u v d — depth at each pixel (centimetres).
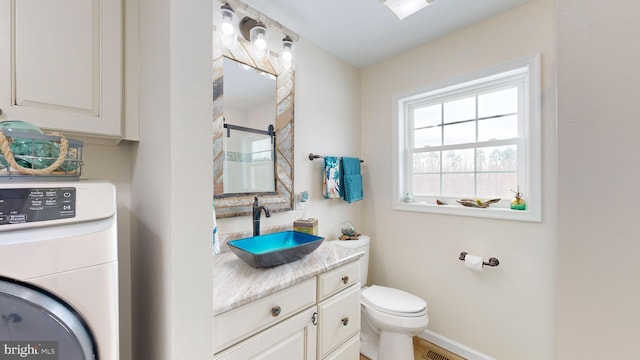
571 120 38
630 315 34
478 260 161
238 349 86
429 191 205
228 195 141
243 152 148
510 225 157
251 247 137
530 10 148
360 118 232
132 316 100
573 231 38
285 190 168
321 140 196
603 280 36
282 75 166
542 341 145
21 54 65
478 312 169
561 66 39
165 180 70
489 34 162
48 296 50
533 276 149
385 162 217
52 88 70
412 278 200
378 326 156
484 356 165
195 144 72
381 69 219
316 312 114
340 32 177
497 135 172
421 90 194
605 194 35
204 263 75
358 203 229
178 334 69
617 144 34
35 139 61
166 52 69
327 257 130
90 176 93
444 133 197
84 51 75
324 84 198
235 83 144
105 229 57
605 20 35
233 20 138
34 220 48
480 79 168
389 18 162
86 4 76
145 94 83
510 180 167
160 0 73
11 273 46
